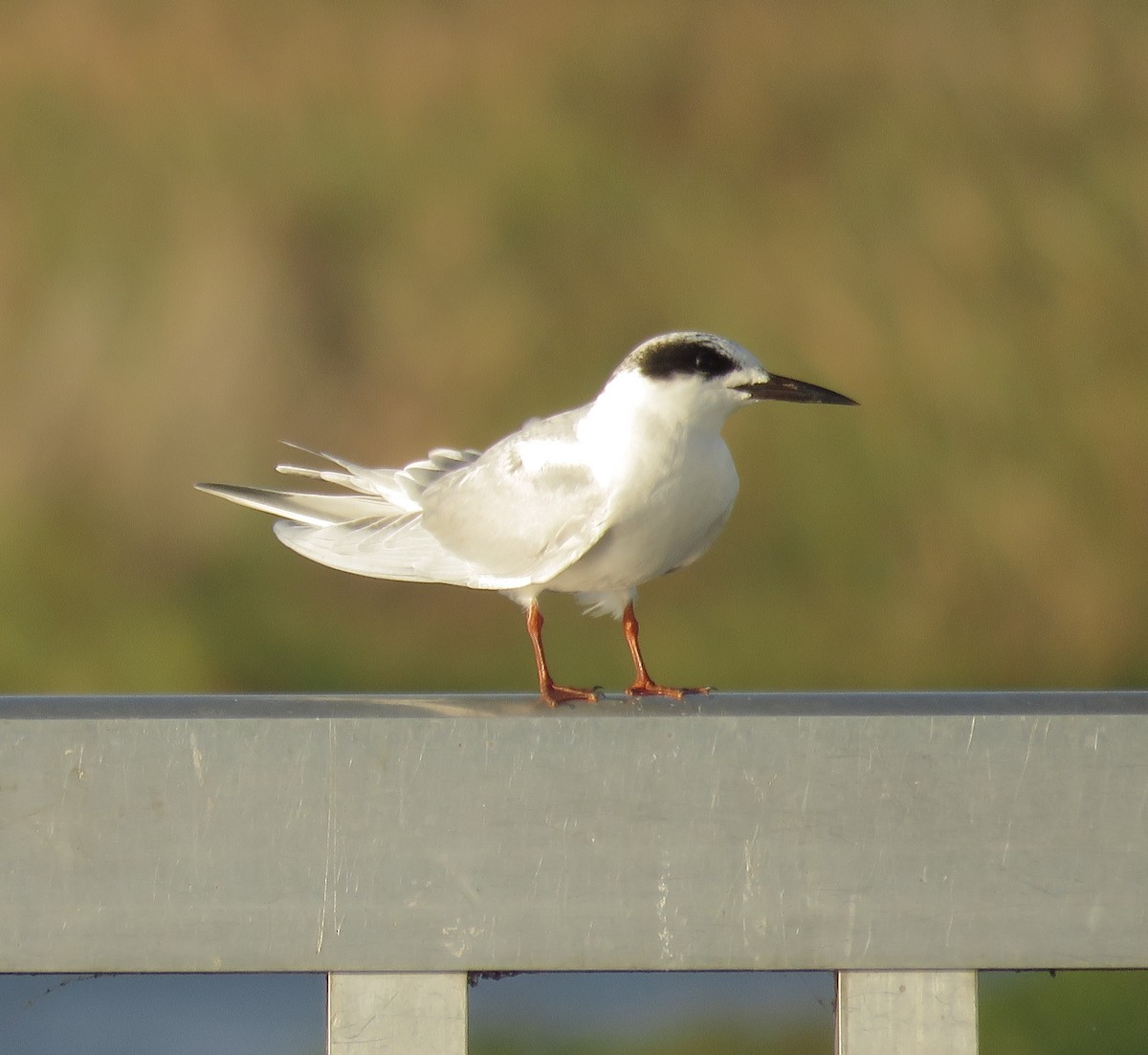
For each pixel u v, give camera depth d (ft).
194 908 12.39
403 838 12.44
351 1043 12.55
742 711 12.73
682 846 12.49
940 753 12.43
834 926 12.50
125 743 12.34
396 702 13.43
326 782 12.41
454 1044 12.55
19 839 12.34
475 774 12.45
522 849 12.47
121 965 12.37
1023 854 12.43
